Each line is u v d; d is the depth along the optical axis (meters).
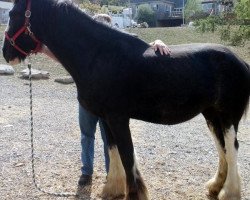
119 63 3.84
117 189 4.57
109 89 3.84
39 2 3.93
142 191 3.96
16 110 9.85
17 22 3.96
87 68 3.90
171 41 22.58
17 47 4.05
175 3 76.12
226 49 4.29
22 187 4.83
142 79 3.86
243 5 14.70
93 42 3.92
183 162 6.00
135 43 4.00
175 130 8.37
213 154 6.52
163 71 3.90
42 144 6.85
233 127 4.30
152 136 7.72
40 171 5.39
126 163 3.92
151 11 60.16
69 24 3.93
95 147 6.65
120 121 3.91
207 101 4.15
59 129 8.07
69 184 4.96
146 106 3.96
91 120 4.74
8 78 14.32
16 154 6.16
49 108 10.29
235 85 4.20
